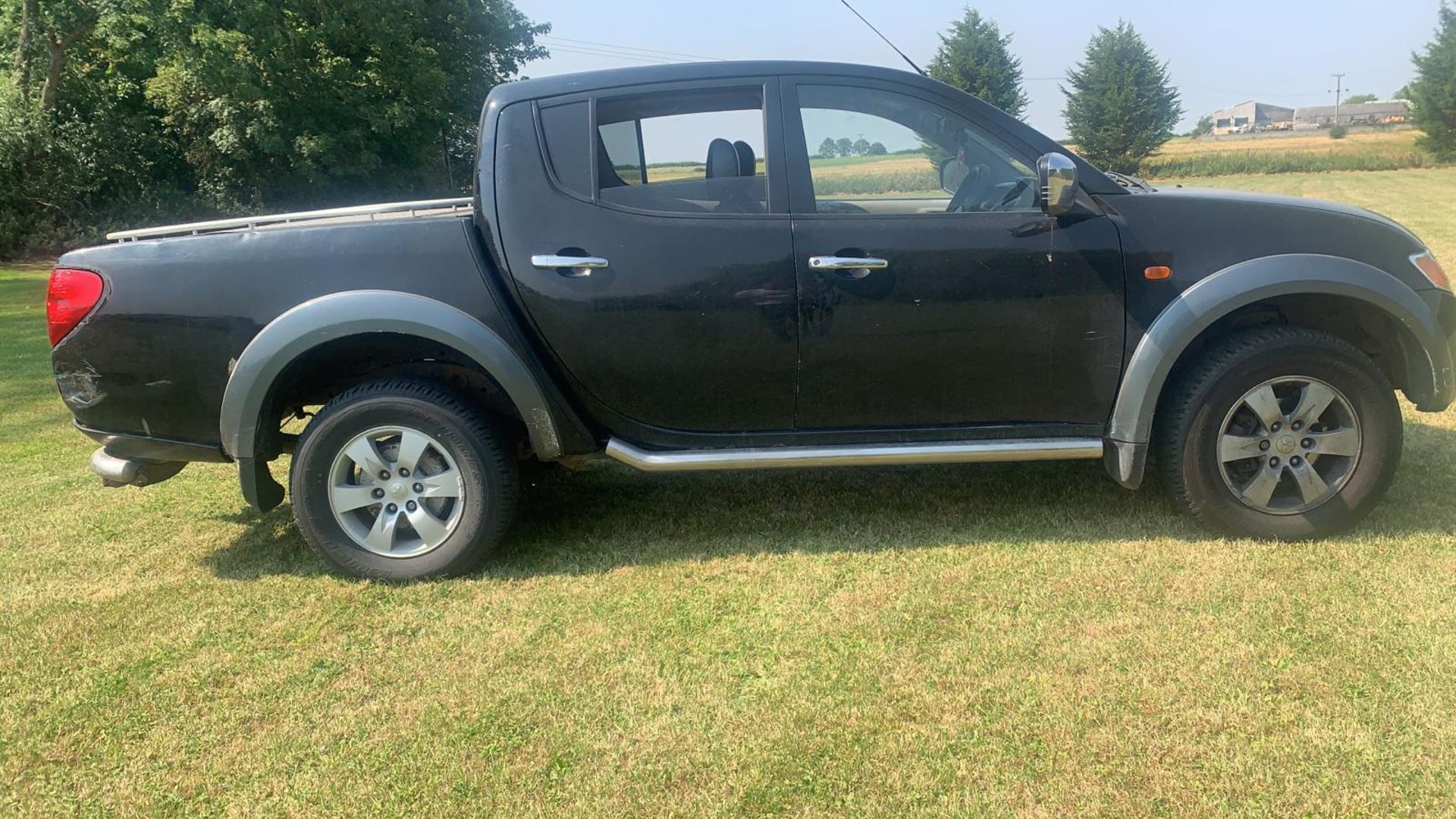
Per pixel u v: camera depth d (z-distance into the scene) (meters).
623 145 3.16
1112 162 58.28
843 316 3.10
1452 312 3.19
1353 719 2.18
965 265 3.08
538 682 2.51
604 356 3.15
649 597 3.01
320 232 3.12
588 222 3.12
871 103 3.19
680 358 3.15
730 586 3.06
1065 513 3.55
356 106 25.56
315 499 3.17
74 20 23.39
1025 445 3.20
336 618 2.95
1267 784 1.98
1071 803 1.95
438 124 28.03
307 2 24.47
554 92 3.20
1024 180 3.18
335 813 2.02
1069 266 3.08
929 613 2.80
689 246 3.10
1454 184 35.88
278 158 26.36
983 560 3.17
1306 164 51.53
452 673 2.58
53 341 3.16
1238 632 2.59
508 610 2.96
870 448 3.22
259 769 2.19
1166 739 2.14
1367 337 3.44
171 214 26.22
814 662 2.55
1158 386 3.10
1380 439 3.12
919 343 3.12
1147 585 2.91
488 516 3.18
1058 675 2.42
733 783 2.06
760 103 3.18
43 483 4.52
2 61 24.75
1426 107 49.12
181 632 2.88
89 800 2.10
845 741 2.20
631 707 2.38
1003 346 3.12
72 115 25.38
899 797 2.00
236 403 3.08
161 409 3.16
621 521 3.72
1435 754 2.05
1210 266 3.09
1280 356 3.07
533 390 3.13
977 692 2.36
